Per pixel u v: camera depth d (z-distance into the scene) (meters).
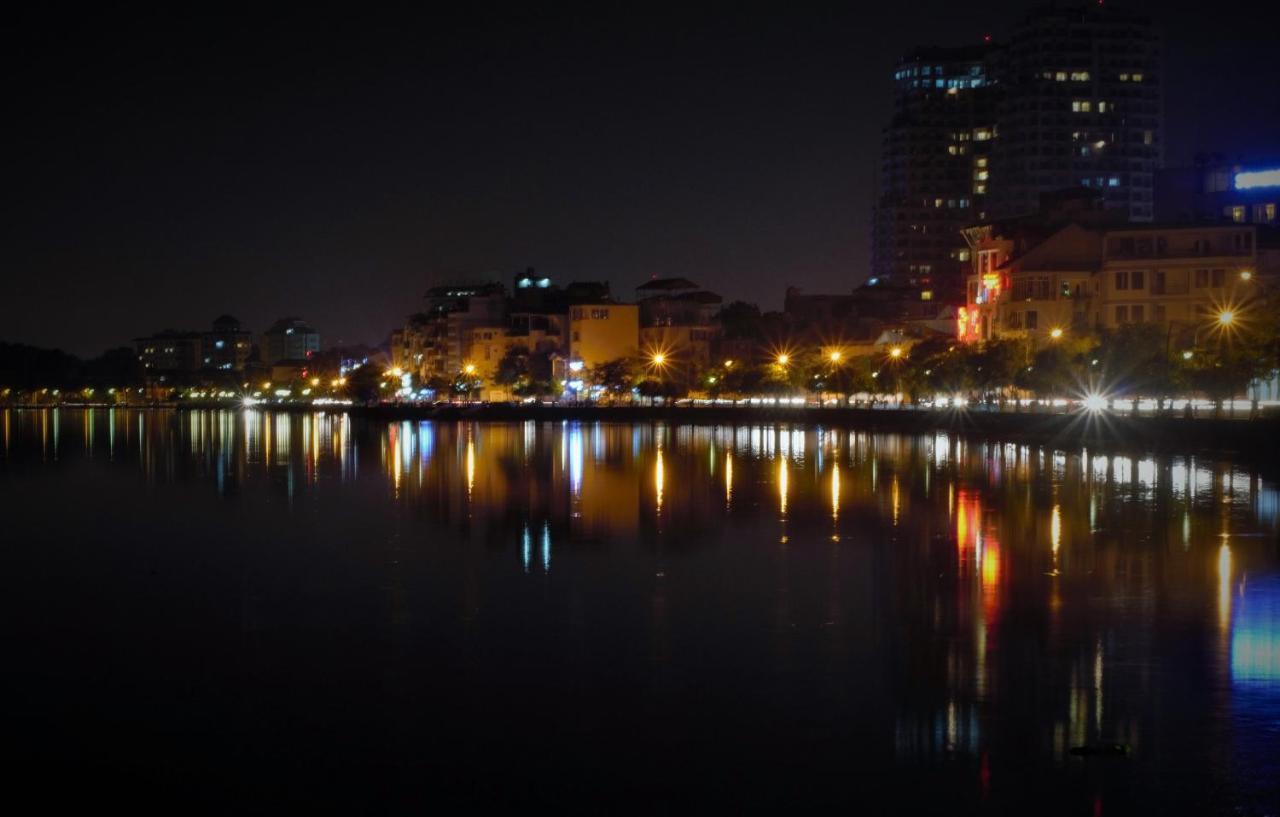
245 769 26.92
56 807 25.22
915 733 28.38
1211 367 102.06
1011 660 34.00
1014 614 39.56
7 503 76.06
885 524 61.44
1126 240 155.12
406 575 47.75
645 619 39.59
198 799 25.50
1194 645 35.28
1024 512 65.12
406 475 95.19
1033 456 104.88
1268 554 50.50
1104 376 120.69
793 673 33.12
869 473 90.56
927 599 42.12
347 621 39.75
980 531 58.28
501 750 27.80
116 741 28.62
